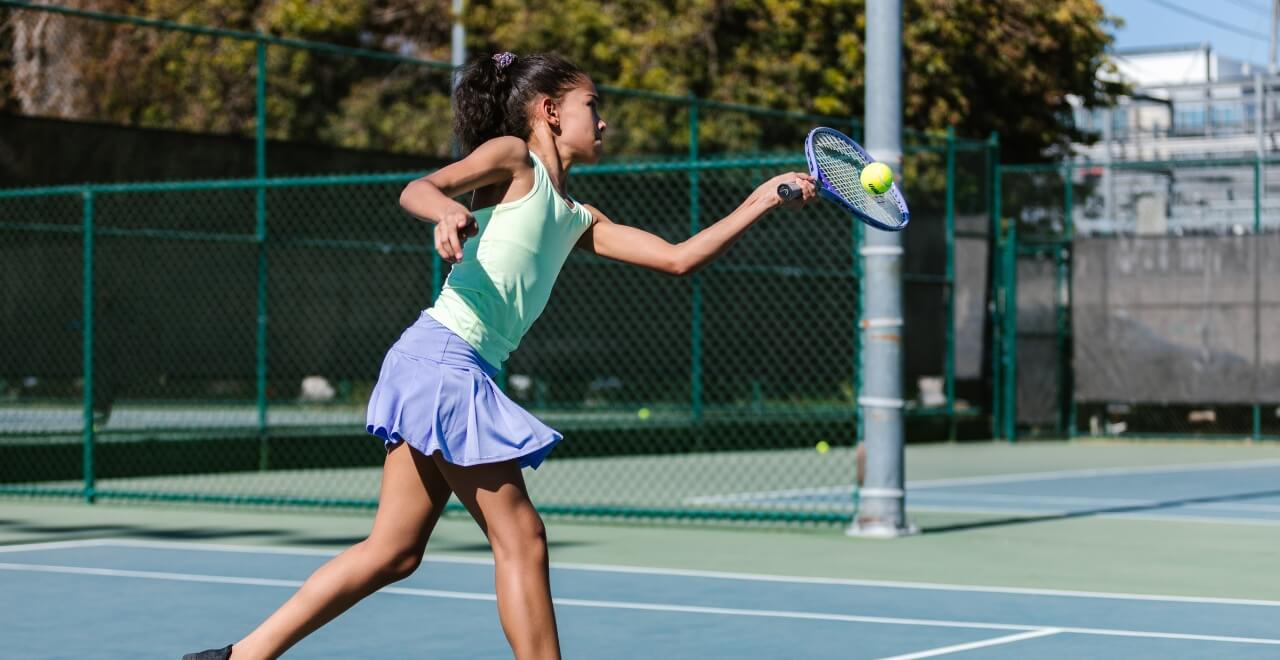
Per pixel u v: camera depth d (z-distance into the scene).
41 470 15.38
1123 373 22.70
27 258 15.90
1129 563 9.71
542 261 4.43
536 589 4.39
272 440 17.11
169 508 13.34
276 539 10.94
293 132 28.69
